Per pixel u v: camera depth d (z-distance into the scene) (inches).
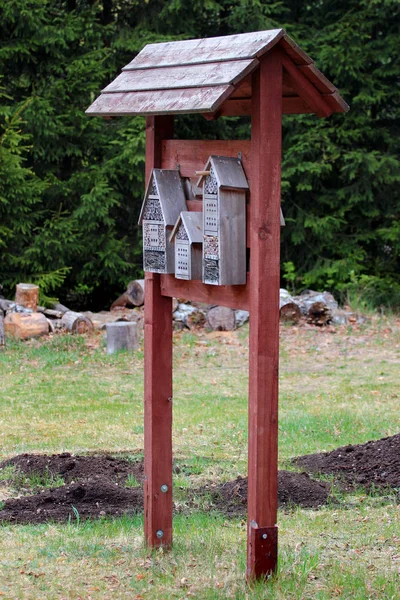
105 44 877.2
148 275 240.8
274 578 217.3
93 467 344.8
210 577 226.2
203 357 612.7
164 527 248.5
